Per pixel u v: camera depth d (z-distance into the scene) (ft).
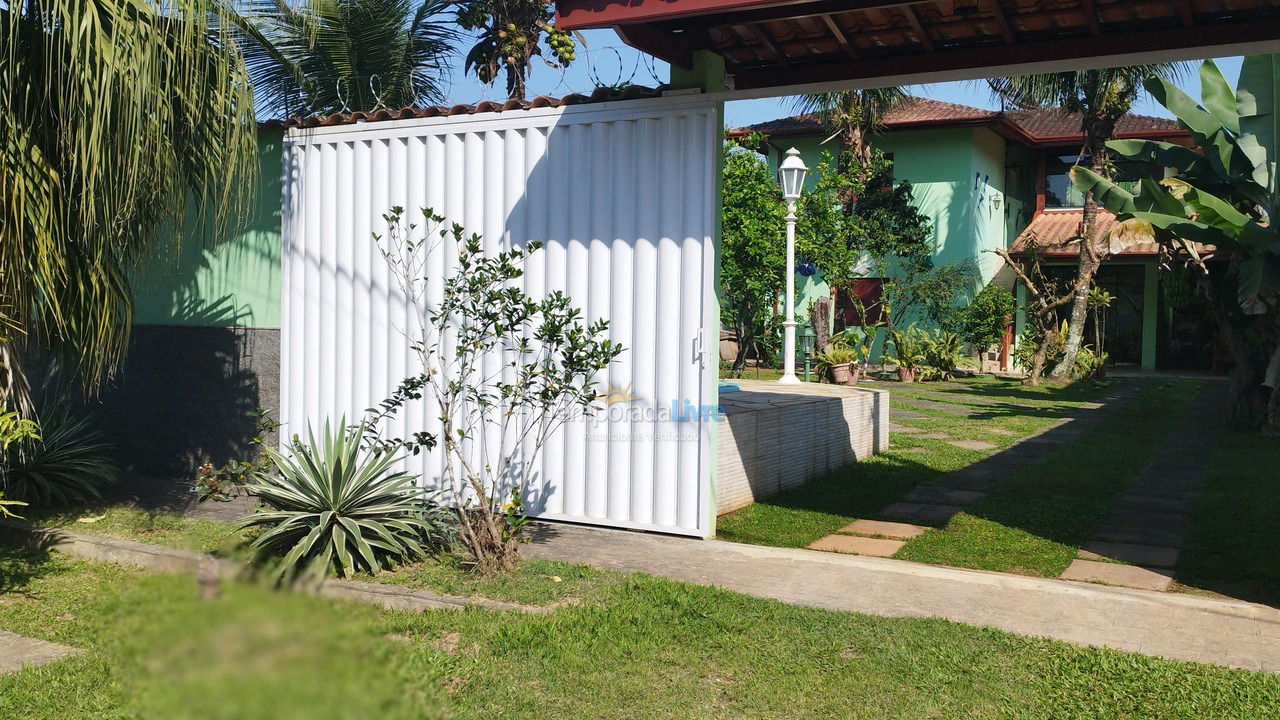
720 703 12.96
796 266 71.82
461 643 14.94
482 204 25.40
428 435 20.86
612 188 23.79
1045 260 82.84
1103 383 69.97
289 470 20.38
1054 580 19.56
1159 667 13.99
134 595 4.95
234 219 28.96
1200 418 49.93
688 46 22.70
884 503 28.48
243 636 4.12
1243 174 42.47
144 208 23.16
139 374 30.86
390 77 44.83
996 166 88.84
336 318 27.32
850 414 35.50
